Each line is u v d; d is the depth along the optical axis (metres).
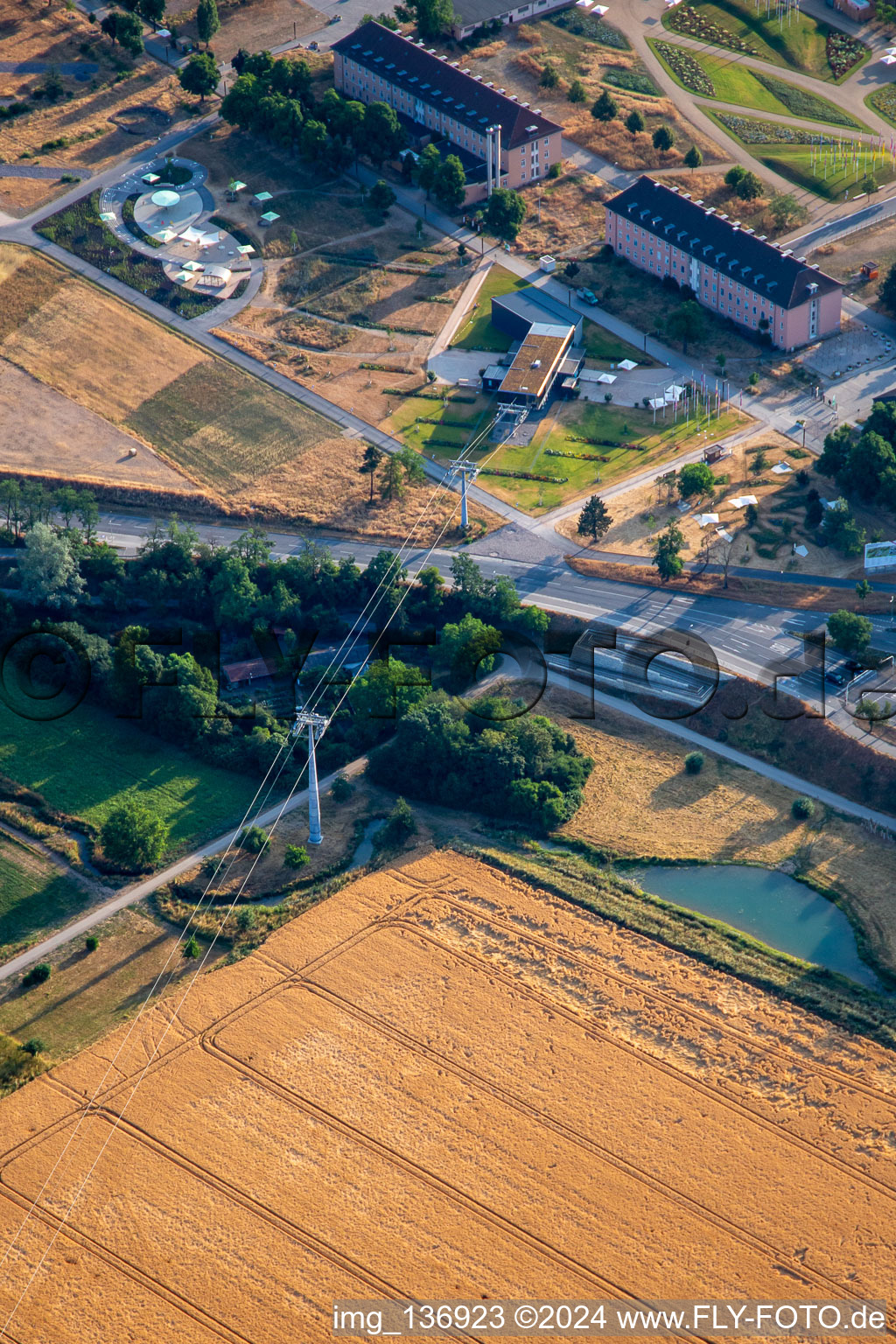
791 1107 176.75
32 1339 157.12
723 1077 180.50
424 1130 175.00
